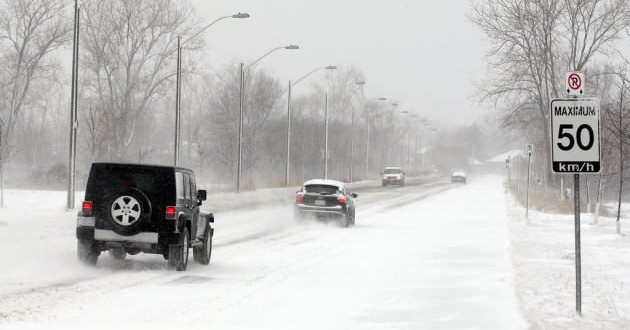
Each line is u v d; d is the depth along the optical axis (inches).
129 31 4958.2
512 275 1175.6
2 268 1121.4
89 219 1153.4
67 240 1567.4
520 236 1952.5
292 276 1152.2
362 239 1867.6
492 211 3203.7
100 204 1154.0
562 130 859.4
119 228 1143.6
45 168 4606.3
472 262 1368.1
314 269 1247.5
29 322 733.9
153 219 1147.3
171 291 965.8
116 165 1159.0
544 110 4200.3
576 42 4062.5
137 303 865.5
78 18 2390.5
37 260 1226.0
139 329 717.3
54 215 2102.6
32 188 3860.7
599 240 1846.7
